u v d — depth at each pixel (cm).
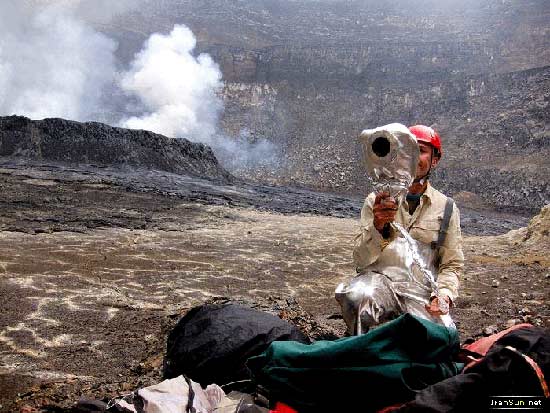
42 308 651
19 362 487
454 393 240
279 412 276
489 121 7094
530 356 253
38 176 2630
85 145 4344
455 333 298
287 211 2430
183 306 704
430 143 328
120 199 2109
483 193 6019
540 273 952
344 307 315
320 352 273
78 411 323
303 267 1046
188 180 3700
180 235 1341
